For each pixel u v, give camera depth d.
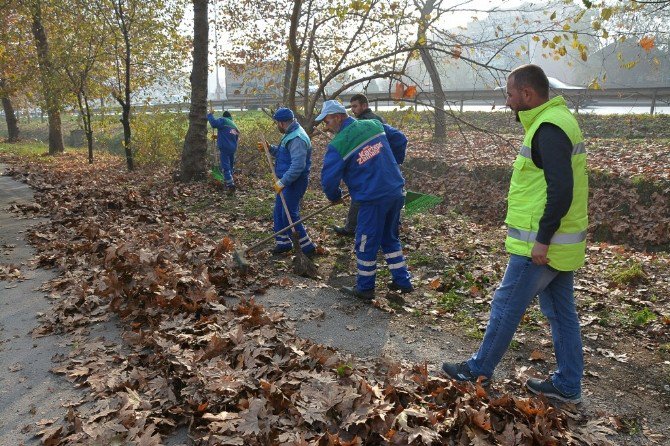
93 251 5.94
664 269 5.96
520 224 2.97
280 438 2.69
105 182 11.37
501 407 2.97
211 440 2.73
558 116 2.78
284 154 6.16
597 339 4.21
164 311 4.33
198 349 3.70
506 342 3.16
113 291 4.55
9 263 5.88
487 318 4.51
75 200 9.05
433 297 5.04
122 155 23.28
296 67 10.02
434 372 3.56
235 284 5.07
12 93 19.22
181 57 16.41
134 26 14.90
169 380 3.31
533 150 2.88
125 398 3.11
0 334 4.18
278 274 5.62
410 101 8.66
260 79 16.56
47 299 4.85
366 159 4.53
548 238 2.80
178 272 4.79
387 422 2.78
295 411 2.90
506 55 8.34
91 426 2.88
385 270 5.77
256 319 4.10
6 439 2.88
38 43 17.52
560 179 2.70
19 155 20.27
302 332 4.19
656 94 17.70
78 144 28.09
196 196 9.66
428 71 10.20
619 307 4.81
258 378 3.22
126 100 14.95
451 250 6.50
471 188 12.61
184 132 15.99
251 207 8.62
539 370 3.66
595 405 3.23
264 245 6.70
